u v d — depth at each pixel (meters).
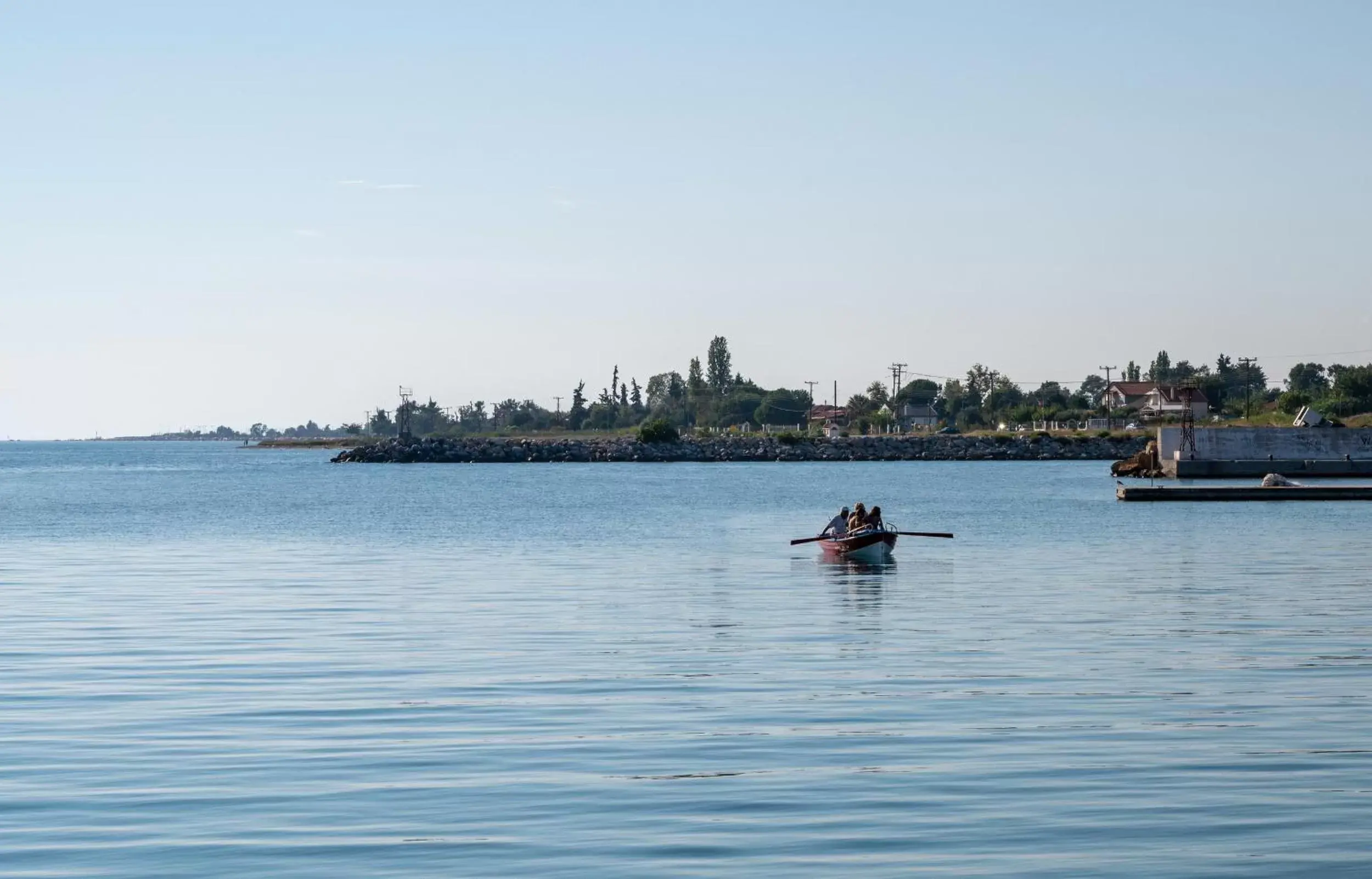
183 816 16.31
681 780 17.98
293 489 128.00
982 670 26.77
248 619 35.06
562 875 14.26
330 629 33.06
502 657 28.64
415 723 21.70
